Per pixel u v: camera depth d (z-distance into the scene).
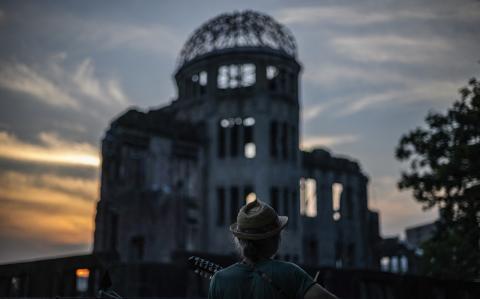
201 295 24.58
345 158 52.84
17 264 14.05
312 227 48.53
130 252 33.62
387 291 18.50
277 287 2.86
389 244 52.34
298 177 44.47
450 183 22.17
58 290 12.45
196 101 45.34
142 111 40.41
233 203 43.78
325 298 2.79
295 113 45.47
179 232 34.72
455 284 15.28
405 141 24.45
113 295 6.60
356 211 52.66
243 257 3.15
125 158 38.62
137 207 34.09
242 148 43.47
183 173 42.06
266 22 46.78
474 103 21.16
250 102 43.62
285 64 45.12
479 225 21.59
